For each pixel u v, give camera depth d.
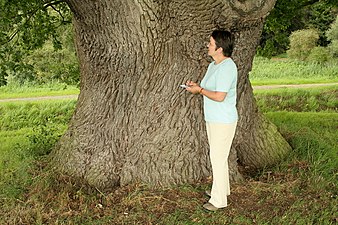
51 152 6.71
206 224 4.73
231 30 5.25
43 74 13.86
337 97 16.09
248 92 6.27
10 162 7.14
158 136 5.64
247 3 4.91
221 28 5.19
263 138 6.68
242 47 5.48
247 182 5.75
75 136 6.13
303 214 4.97
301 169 6.14
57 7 10.07
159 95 5.64
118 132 5.85
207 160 5.71
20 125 12.10
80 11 5.27
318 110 14.55
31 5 8.56
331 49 29.39
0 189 5.78
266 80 23.88
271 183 5.70
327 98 16.05
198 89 4.69
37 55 16.38
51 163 6.36
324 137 8.24
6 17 7.98
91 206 5.22
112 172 5.85
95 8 5.16
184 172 5.61
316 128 9.38
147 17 5.18
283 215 4.92
